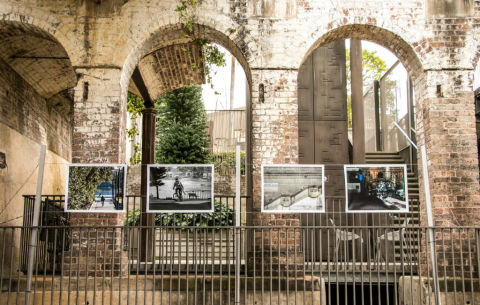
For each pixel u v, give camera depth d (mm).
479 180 8688
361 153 11516
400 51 9383
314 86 11625
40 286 8008
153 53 10758
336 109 11562
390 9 9016
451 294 8180
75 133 8508
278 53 8867
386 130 15812
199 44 9797
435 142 8688
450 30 9008
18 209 10516
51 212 9102
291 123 8695
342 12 8977
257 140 8648
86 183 7766
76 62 8688
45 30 8742
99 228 7453
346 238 8469
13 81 10383
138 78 11039
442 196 8547
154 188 7578
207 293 8023
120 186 7770
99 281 8094
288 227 7227
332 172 11305
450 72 8898
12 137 10281
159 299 8047
